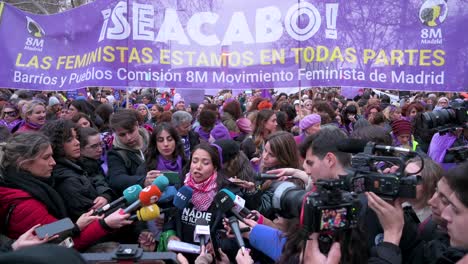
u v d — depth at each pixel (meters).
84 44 4.61
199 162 3.03
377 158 1.76
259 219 2.57
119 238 3.16
